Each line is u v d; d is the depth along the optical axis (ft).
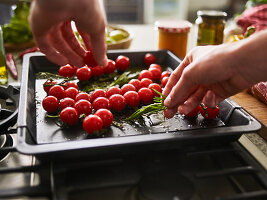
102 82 1.74
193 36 2.84
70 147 0.97
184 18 4.46
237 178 1.03
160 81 1.75
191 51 1.18
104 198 0.94
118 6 4.39
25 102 1.24
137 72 1.81
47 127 1.28
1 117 1.33
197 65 0.97
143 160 1.05
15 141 1.25
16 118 1.26
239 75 0.95
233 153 1.10
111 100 1.39
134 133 1.25
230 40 1.99
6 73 1.78
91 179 0.96
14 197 0.95
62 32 1.22
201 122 1.33
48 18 0.85
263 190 0.94
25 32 2.36
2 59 1.73
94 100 1.40
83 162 1.01
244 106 1.55
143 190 0.92
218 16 2.02
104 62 1.12
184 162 1.05
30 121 1.21
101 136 1.22
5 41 2.35
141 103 1.50
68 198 0.91
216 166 1.03
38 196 0.90
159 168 1.01
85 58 1.27
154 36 2.83
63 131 1.25
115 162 1.02
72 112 1.26
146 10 4.40
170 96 1.11
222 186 0.99
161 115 1.38
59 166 0.99
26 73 1.54
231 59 0.91
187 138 1.05
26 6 2.31
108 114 1.25
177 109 1.20
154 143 1.04
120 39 2.28
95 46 1.03
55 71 1.83
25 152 0.94
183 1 4.33
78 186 0.92
